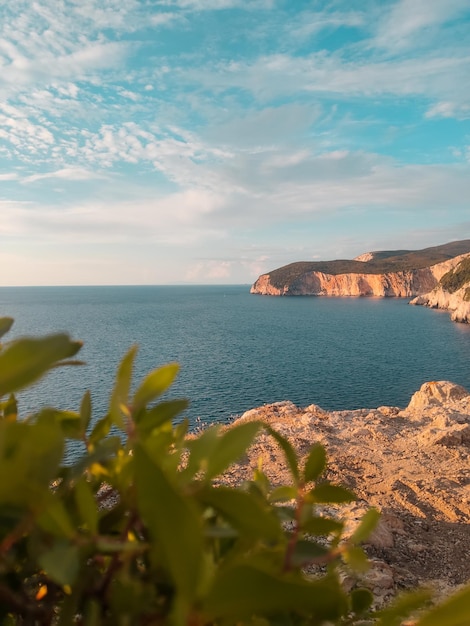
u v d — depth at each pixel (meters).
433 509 7.31
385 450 10.21
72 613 0.45
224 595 0.31
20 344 0.35
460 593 0.31
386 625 0.52
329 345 75.31
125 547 0.42
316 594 0.33
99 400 40.88
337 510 6.09
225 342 79.12
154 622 0.44
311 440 10.55
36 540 0.47
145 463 0.30
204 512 0.61
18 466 0.32
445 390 16.86
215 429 0.49
